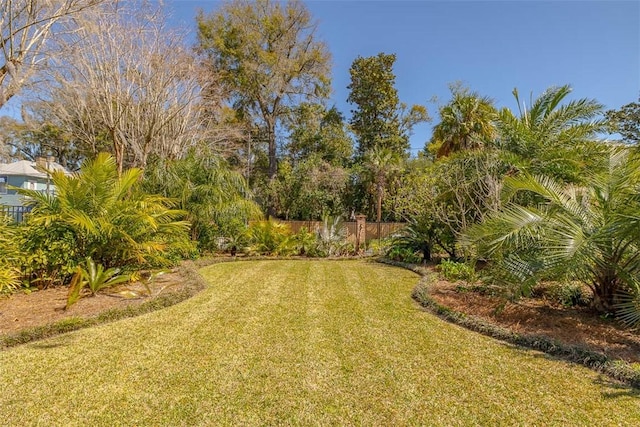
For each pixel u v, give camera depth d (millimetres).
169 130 13047
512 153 8109
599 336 3953
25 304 4887
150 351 3471
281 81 21812
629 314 3951
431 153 21844
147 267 7125
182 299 5484
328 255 11906
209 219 10156
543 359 3406
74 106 10734
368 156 20188
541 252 4438
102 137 14672
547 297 5492
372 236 16734
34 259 5512
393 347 3664
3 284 4898
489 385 2875
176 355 3379
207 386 2791
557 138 8094
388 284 7027
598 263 4383
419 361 3328
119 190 6438
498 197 6660
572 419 2408
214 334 3969
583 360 3305
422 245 10203
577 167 7027
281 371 3070
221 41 20266
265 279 7371
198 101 14297
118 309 4543
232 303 5348
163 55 11422
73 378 2896
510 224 4551
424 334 4070
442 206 8617
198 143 14312
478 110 11781
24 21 6832
